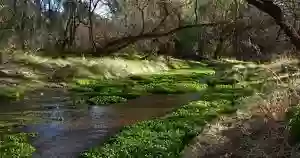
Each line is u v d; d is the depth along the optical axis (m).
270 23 34.72
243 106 22.00
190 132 19.28
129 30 73.06
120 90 37.03
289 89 16.67
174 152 16.73
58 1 75.25
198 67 68.50
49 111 27.06
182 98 33.19
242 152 14.29
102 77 45.62
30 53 53.75
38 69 44.25
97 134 20.73
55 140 19.58
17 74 40.25
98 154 16.78
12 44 58.72
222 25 53.94
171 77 49.81
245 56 65.88
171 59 71.31
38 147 18.36
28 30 69.44
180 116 23.38
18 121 23.75
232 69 46.03
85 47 70.12
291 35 20.64
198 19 72.50
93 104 30.08
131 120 24.16
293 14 22.27
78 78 43.47
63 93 35.19
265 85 20.92
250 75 40.94
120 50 67.19
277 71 20.81
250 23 44.53
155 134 19.42
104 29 75.62
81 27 78.44
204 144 16.48
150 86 39.78
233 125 17.41
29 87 36.97
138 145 17.64
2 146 18.17
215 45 80.75
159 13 70.38
